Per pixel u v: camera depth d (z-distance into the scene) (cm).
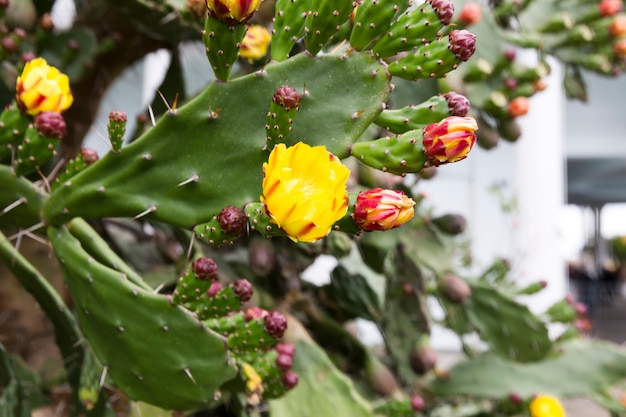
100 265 60
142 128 96
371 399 109
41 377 97
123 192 59
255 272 94
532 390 118
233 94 55
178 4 83
